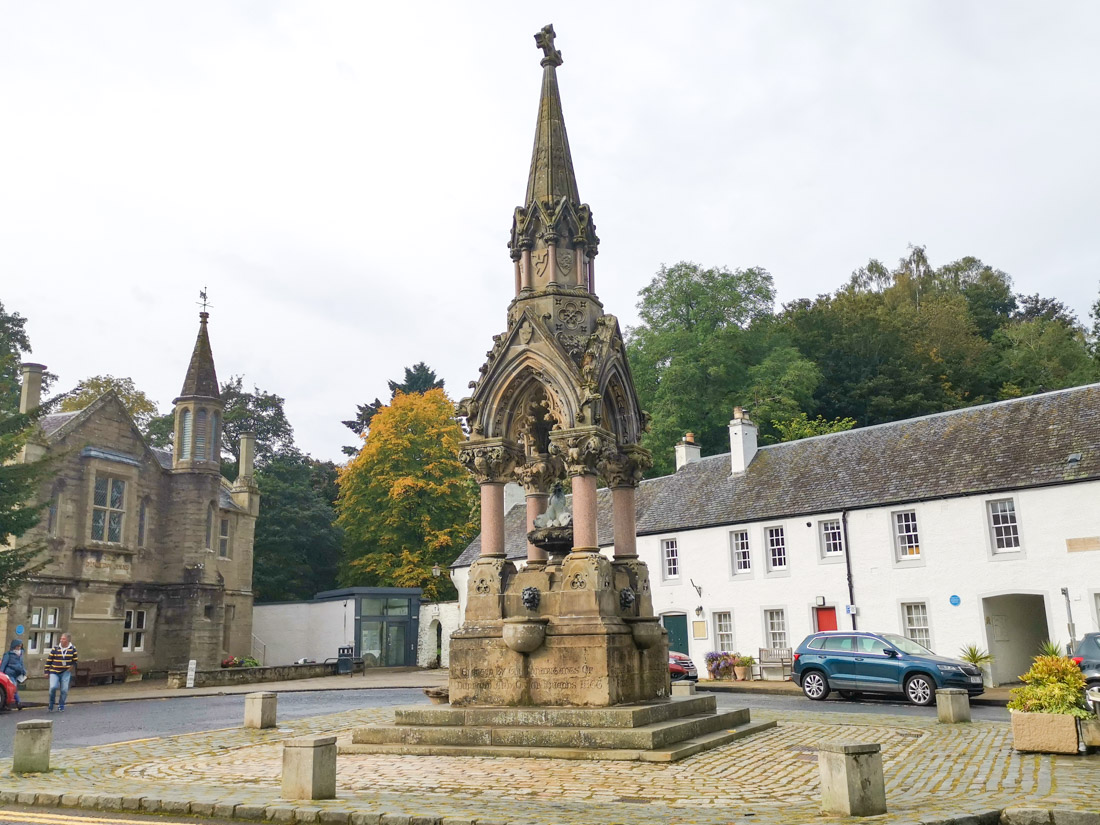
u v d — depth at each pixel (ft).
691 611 126.31
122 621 124.36
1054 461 98.58
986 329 243.60
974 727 53.57
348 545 195.42
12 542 111.04
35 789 34.32
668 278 201.77
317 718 64.18
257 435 245.65
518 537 159.12
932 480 107.14
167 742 50.62
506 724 43.86
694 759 39.42
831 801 27.84
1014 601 106.11
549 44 58.85
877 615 107.76
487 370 51.24
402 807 29.19
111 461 124.98
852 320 203.10
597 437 47.93
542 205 53.78
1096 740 41.63
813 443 127.75
